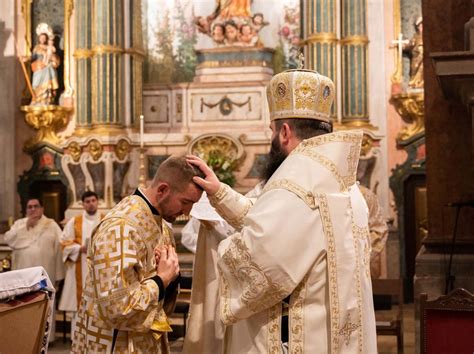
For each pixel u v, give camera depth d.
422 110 11.03
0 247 11.08
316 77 3.00
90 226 8.92
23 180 12.19
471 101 4.54
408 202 11.34
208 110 12.13
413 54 11.18
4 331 3.26
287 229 2.68
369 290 2.90
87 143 11.53
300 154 2.85
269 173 3.04
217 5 12.34
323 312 2.74
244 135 11.60
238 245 2.72
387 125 11.31
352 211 2.85
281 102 3.03
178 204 3.07
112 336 2.96
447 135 5.92
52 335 8.87
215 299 3.24
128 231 2.93
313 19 11.29
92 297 3.00
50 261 9.09
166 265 3.00
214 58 12.24
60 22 12.25
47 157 12.09
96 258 2.92
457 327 3.99
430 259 5.80
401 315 6.50
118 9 11.78
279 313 2.79
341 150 2.85
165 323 2.97
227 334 2.94
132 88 11.95
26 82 12.27
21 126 12.26
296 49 12.28
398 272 11.00
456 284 5.72
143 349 2.98
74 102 12.07
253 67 12.07
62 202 12.24
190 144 11.73
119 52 11.77
